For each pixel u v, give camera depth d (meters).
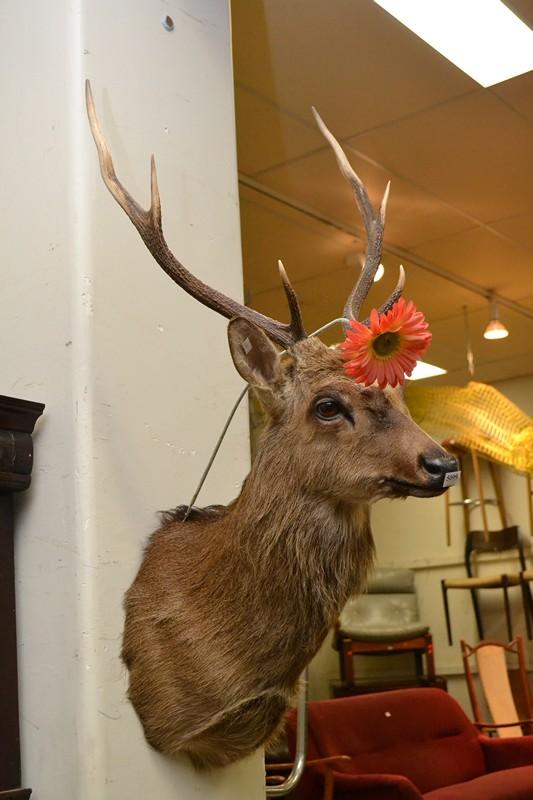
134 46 2.55
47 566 2.21
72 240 2.30
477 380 9.32
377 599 9.34
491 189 5.21
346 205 5.29
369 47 3.96
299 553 2.06
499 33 3.89
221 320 2.59
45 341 2.31
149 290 2.41
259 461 2.14
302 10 3.70
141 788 2.14
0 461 2.19
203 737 2.14
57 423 2.25
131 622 2.18
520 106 4.45
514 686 9.06
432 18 3.77
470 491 9.65
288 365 2.16
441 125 4.58
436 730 5.46
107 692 2.12
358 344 1.96
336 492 2.06
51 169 2.39
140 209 2.21
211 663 2.09
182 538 2.27
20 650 2.23
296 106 4.37
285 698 2.12
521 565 8.96
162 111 2.59
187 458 2.41
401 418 2.06
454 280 6.46
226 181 2.74
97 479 2.19
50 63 2.45
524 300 6.95
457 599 9.64
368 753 4.97
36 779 2.14
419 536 9.93
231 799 2.34
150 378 2.37
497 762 5.56
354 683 8.92
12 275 2.43
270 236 5.59
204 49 2.77
